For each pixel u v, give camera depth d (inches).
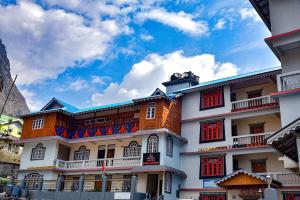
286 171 1003.3
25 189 1159.0
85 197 1039.6
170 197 1085.8
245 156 1093.1
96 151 1353.3
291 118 659.4
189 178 1142.3
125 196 970.1
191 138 1192.8
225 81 1150.3
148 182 1149.1
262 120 1106.1
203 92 1224.8
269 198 486.3
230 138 1096.8
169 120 1176.2
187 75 1433.3
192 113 1222.9
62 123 1401.3
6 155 1990.7
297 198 914.7
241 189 917.8
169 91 1460.4
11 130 2236.7
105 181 1033.5
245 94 1172.5
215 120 1155.9
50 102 1467.8
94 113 1390.3
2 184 1342.3
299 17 750.5
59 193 1096.2
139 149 1240.2
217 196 1055.6
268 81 1114.1
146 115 1186.6
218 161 1098.1
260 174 962.7
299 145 506.3
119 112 1364.4
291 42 713.6
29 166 1369.3
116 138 1250.0
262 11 836.6
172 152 1150.3
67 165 1332.4
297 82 674.2
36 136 1387.8
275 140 517.3
